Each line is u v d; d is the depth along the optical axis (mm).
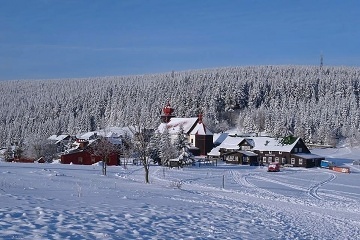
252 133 156875
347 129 154875
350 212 29938
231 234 15758
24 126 188125
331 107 166125
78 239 11781
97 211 16922
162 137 90938
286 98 183750
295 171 81438
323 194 43656
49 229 12594
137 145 48438
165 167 80562
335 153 130875
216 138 129625
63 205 17672
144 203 21328
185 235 14422
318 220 23797
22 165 61938
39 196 20266
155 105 172125
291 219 22797
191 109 174250
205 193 35938
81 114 187875
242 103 185875
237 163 101000
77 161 88375
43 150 106000
